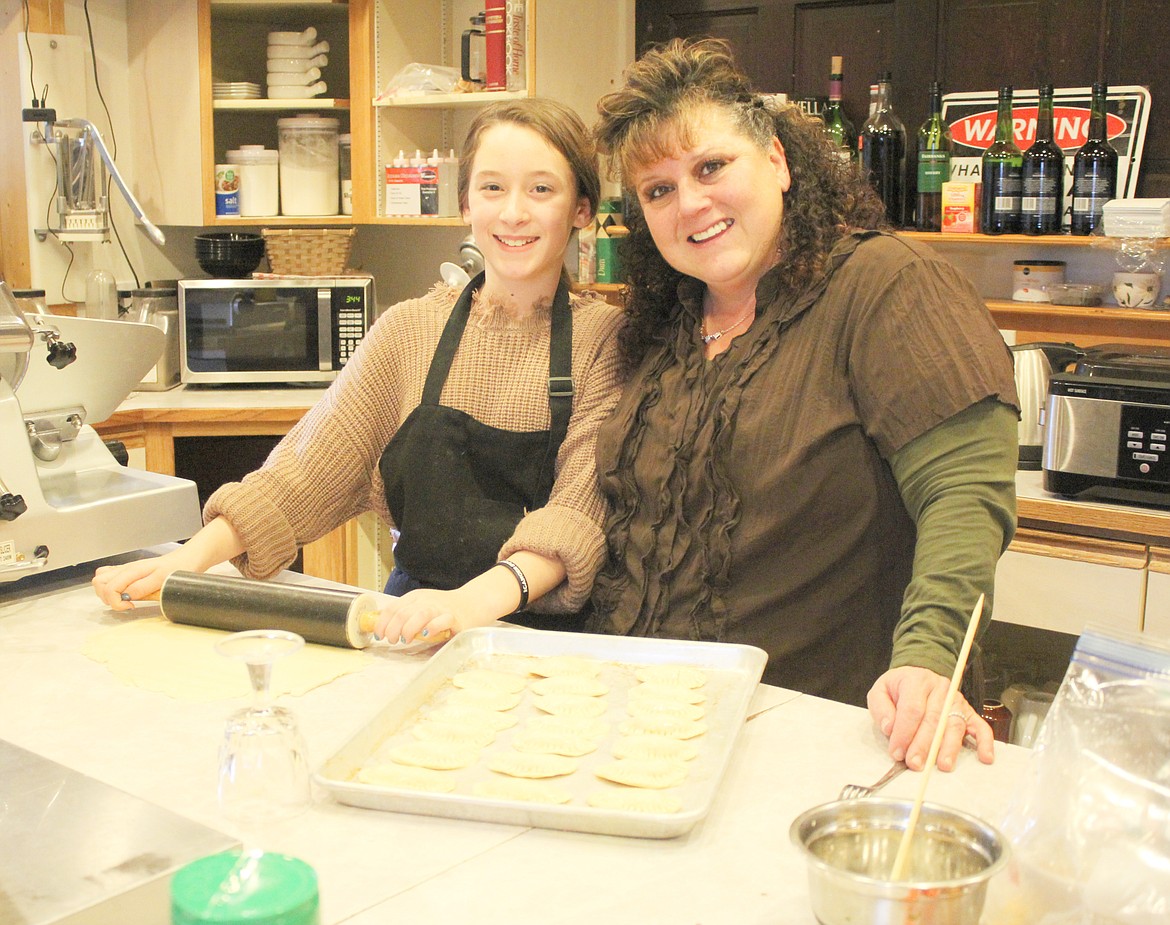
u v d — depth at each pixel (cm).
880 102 310
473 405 183
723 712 127
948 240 301
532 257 178
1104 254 306
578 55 343
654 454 165
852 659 160
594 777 111
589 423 179
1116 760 85
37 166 332
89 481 192
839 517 156
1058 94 300
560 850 100
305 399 327
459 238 385
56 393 191
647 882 95
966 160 311
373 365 189
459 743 118
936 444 144
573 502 171
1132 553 232
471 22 341
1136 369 231
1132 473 229
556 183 178
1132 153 294
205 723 126
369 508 195
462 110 371
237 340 337
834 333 155
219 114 372
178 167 356
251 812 104
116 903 87
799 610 158
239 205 357
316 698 134
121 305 346
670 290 176
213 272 355
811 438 154
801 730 124
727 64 163
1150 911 80
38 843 94
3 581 168
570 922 90
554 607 169
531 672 139
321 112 374
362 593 161
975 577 134
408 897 93
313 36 354
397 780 109
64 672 142
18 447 167
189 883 79
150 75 354
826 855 88
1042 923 84
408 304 193
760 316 163
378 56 347
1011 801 92
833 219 162
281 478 181
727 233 159
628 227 178
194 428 314
